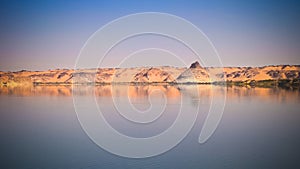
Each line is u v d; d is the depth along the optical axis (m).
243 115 31.97
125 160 16.69
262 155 17.38
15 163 16.11
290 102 44.94
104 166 15.49
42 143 20.20
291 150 18.23
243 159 16.69
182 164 15.97
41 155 17.48
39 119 29.78
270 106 39.81
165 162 16.25
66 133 23.20
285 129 24.45
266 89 84.50
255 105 41.03
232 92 69.75
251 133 23.09
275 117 30.61
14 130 24.42
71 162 16.31
